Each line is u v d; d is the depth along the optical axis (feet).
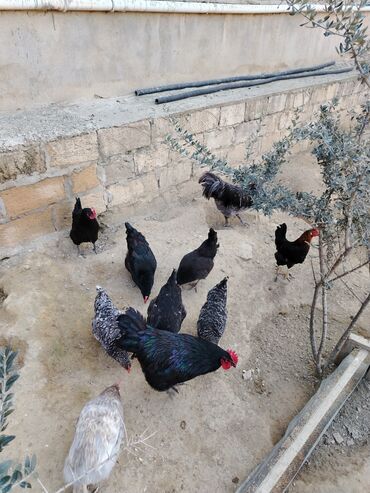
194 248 8.01
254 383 5.58
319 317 6.86
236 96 9.90
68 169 6.99
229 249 8.12
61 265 7.09
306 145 13.41
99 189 7.73
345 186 3.93
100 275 7.07
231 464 4.52
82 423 3.75
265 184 6.26
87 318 6.00
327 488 4.32
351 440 4.93
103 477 3.64
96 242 7.92
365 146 4.06
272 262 8.11
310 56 13.50
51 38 6.98
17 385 4.81
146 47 8.51
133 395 5.08
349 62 15.55
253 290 7.26
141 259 6.29
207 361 4.65
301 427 4.52
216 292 5.70
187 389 5.29
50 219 7.25
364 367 5.67
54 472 4.05
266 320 6.74
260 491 3.85
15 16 6.37
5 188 6.34
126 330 4.65
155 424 4.80
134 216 8.79
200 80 10.12
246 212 9.93
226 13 9.57
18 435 4.33
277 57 12.09
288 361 6.01
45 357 5.21
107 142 7.30
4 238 6.79
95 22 7.41
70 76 7.60
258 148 11.24
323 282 4.99
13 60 6.71
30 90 7.18
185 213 9.28
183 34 9.05
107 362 5.43
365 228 4.51
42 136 6.41
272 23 11.14
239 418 5.05
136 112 7.91
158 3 8.02
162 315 5.31
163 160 8.61
